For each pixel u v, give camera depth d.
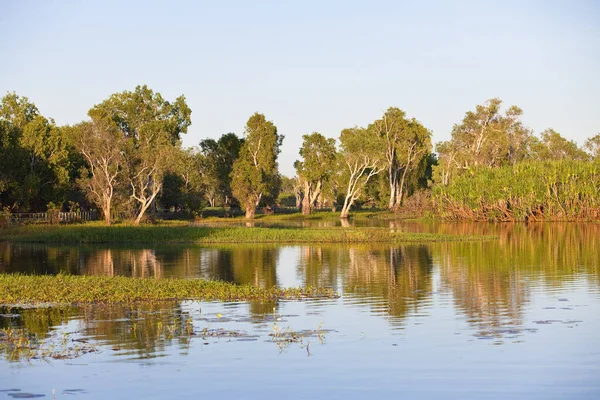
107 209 74.62
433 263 38.03
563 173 82.19
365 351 18.00
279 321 21.67
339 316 22.48
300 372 16.23
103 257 42.62
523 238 55.88
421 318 22.19
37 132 79.12
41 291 25.78
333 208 118.12
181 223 80.69
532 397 14.59
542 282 30.06
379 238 54.88
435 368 16.55
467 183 87.06
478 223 82.06
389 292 27.58
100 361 17.02
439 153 114.44
